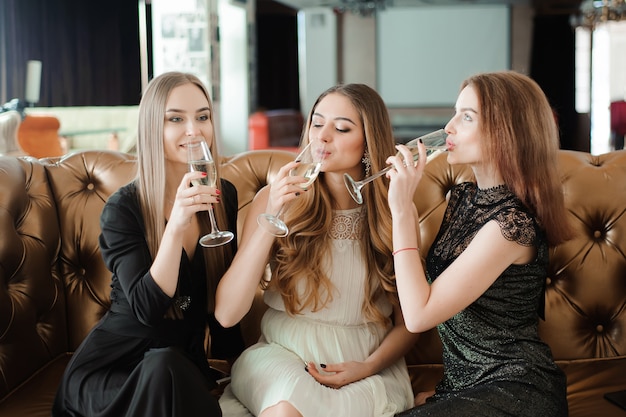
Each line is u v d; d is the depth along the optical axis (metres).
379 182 1.89
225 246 1.94
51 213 2.29
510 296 1.68
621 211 2.19
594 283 2.18
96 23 10.44
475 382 1.70
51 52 10.32
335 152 1.86
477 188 1.79
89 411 1.71
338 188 1.93
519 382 1.64
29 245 2.15
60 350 2.27
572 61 13.46
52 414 1.80
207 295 1.93
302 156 1.70
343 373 1.79
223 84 10.85
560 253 2.20
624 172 2.21
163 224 1.81
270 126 10.67
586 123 13.66
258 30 16.23
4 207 2.09
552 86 13.57
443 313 1.62
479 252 1.62
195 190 1.61
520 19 13.45
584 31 13.51
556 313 2.20
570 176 2.23
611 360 2.18
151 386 1.56
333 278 1.89
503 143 1.65
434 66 13.60
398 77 13.74
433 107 13.71
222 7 10.61
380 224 1.89
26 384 2.05
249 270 1.78
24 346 2.07
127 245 1.80
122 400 1.63
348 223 1.93
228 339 2.06
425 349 2.21
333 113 1.86
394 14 13.59
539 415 1.61
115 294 1.87
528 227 1.62
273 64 16.33
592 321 2.21
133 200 1.85
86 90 10.56
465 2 13.12
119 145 8.48
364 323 1.93
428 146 1.72
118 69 10.57
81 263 2.32
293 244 1.89
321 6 13.12
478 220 1.68
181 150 1.80
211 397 1.62
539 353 1.69
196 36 8.60
